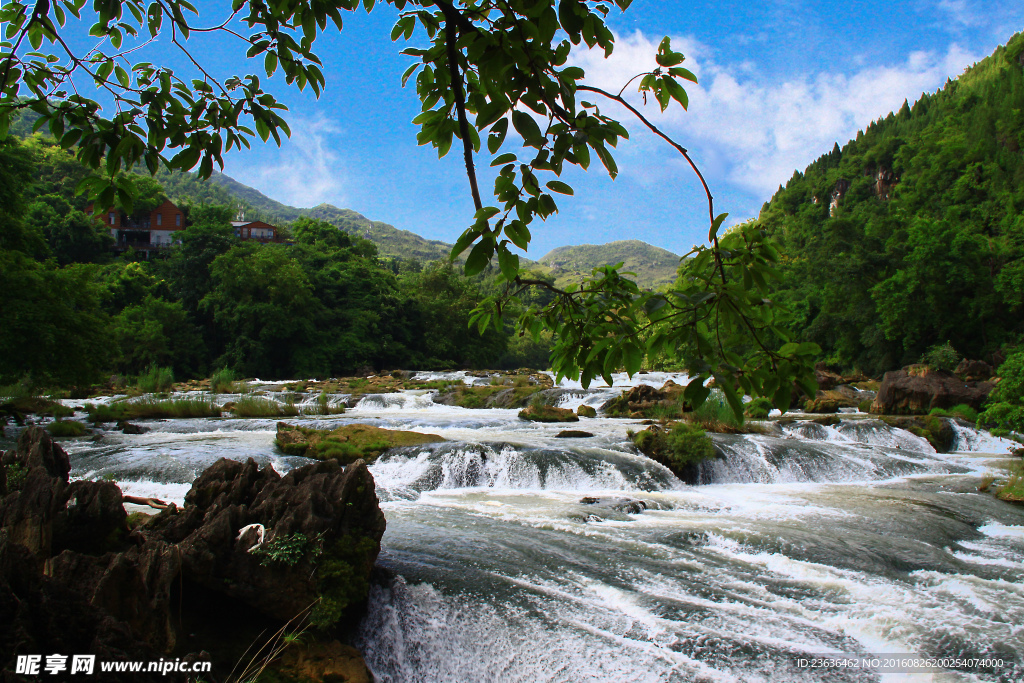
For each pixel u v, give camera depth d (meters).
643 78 2.22
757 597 7.85
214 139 2.68
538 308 2.90
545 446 16.22
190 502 7.46
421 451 15.21
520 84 2.15
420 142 2.42
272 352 56.84
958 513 12.47
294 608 6.27
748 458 16.75
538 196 2.18
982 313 43.66
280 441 16.14
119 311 54.72
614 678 6.25
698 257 2.17
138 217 80.25
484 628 7.05
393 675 6.92
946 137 81.81
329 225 87.94
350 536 6.87
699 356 1.98
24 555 3.35
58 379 20.27
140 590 4.93
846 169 115.25
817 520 11.50
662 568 8.63
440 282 74.44
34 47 2.92
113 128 2.59
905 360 46.88
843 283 52.97
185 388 38.06
